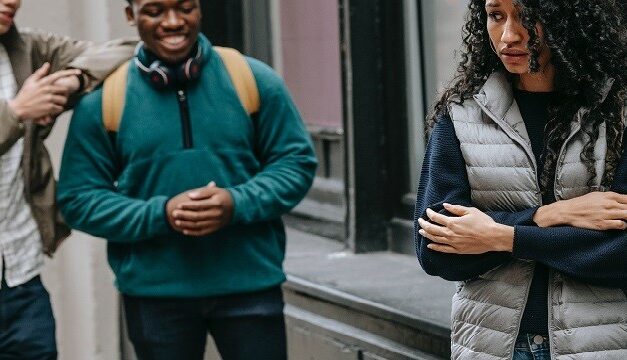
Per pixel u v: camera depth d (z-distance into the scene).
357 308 5.40
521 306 3.35
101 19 6.87
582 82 3.33
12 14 4.52
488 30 3.37
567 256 3.28
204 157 4.41
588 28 3.30
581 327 3.31
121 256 4.55
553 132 3.33
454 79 3.52
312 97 7.31
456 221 3.37
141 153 4.42
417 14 6.06
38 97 4.44
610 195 3.28
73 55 4.78
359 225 6.42
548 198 3.38
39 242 4.70
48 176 4.68
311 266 6.24
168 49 4.36
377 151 6.38
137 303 4.52
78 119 4.49
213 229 4.31
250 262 4.45
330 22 7.02
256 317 4.46
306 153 4.50
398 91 6.28
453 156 3.45
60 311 7.23
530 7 3.24
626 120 3.33
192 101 4.42
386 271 5.96
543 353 3.36
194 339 4.52
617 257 3.25
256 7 7.82
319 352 5.71
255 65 4.50
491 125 3.41
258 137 4.51
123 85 4.46
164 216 4.33
